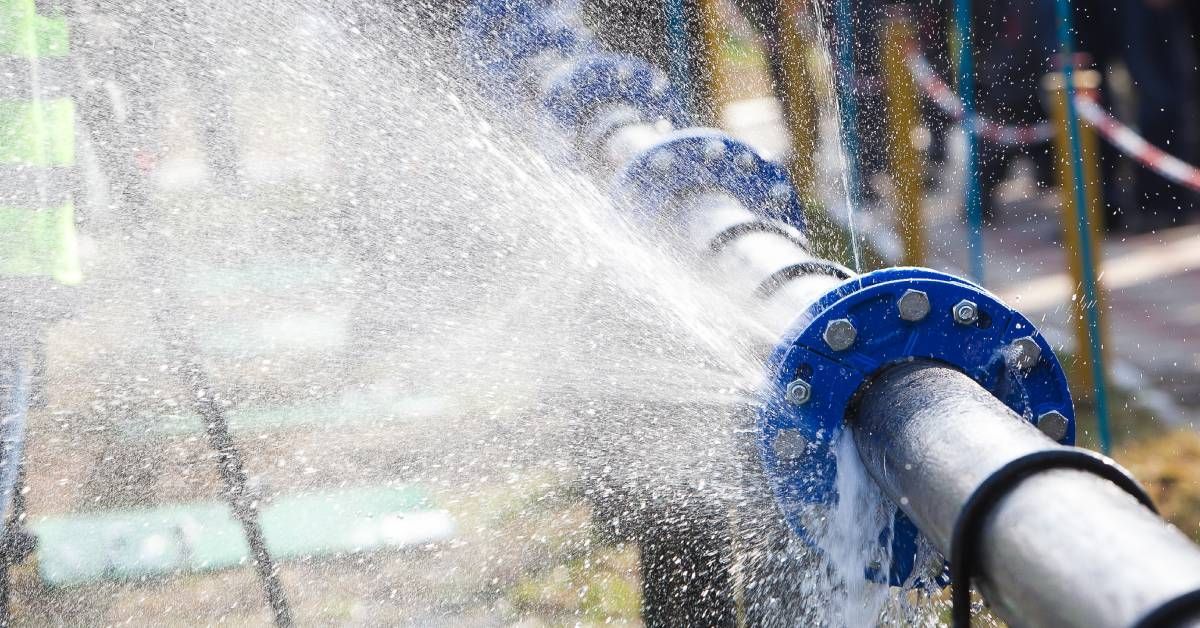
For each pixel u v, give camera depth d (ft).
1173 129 22.94
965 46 16.57
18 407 11.71
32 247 11.49
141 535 11.50
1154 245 22.02
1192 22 22.48
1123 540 4.29
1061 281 19.84
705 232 8.50
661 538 9.52
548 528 11.80
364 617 10.62
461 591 11.10
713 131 9.39
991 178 24.48
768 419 6.43
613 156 10.67
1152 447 14.46
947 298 6.32
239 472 11.99
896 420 5.82
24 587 10.91
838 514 6.53
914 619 7.48
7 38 11.78
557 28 13.14
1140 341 17.69
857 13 20.31
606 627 10.66
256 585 11.05
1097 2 23.04
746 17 19.74
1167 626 4.00
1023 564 4.59
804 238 8.36
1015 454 4.90
